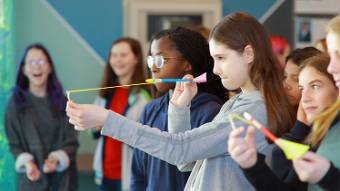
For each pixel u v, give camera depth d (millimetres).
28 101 3492
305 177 1222
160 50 2021
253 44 1601
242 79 1613
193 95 1770
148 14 4336
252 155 1251
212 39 1619
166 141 1539
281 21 4281
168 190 1941
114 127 1533
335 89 1536
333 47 1290
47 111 3516
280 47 4195
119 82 3648
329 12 4203
